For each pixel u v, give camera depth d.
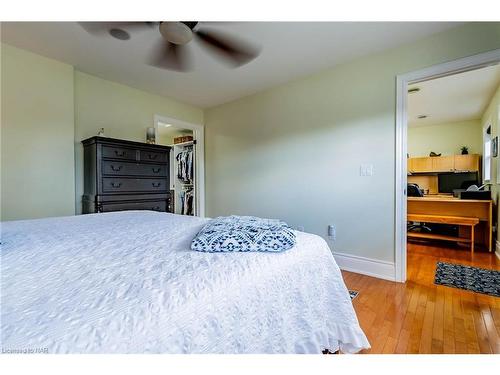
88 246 1.06
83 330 0.50
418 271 2.73
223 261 0.90
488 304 1.96
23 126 2.43
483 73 3.22
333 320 1.22
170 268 0.82
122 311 0.57
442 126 6.08
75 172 2.86
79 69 2.86
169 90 3.51
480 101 4.30
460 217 3.70
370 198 2.60
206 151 4.36
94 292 0.65
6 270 0.79
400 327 1.64
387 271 2.50
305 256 1.11
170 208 3.26
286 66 2.81
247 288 0.79
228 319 0.70
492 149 4.03
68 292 0.64
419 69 2.30
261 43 2.30
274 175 3.41
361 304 1.97
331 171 2.87
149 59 2.29
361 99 2.64
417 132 6.42
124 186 2.82
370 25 2.08
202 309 0.65
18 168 2.40
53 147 2.61
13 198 2.37
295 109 3.18
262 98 3.54
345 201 2.77
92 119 3.01
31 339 0.47
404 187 2.42
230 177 3.99
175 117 3.93
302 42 2.32
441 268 2.83
